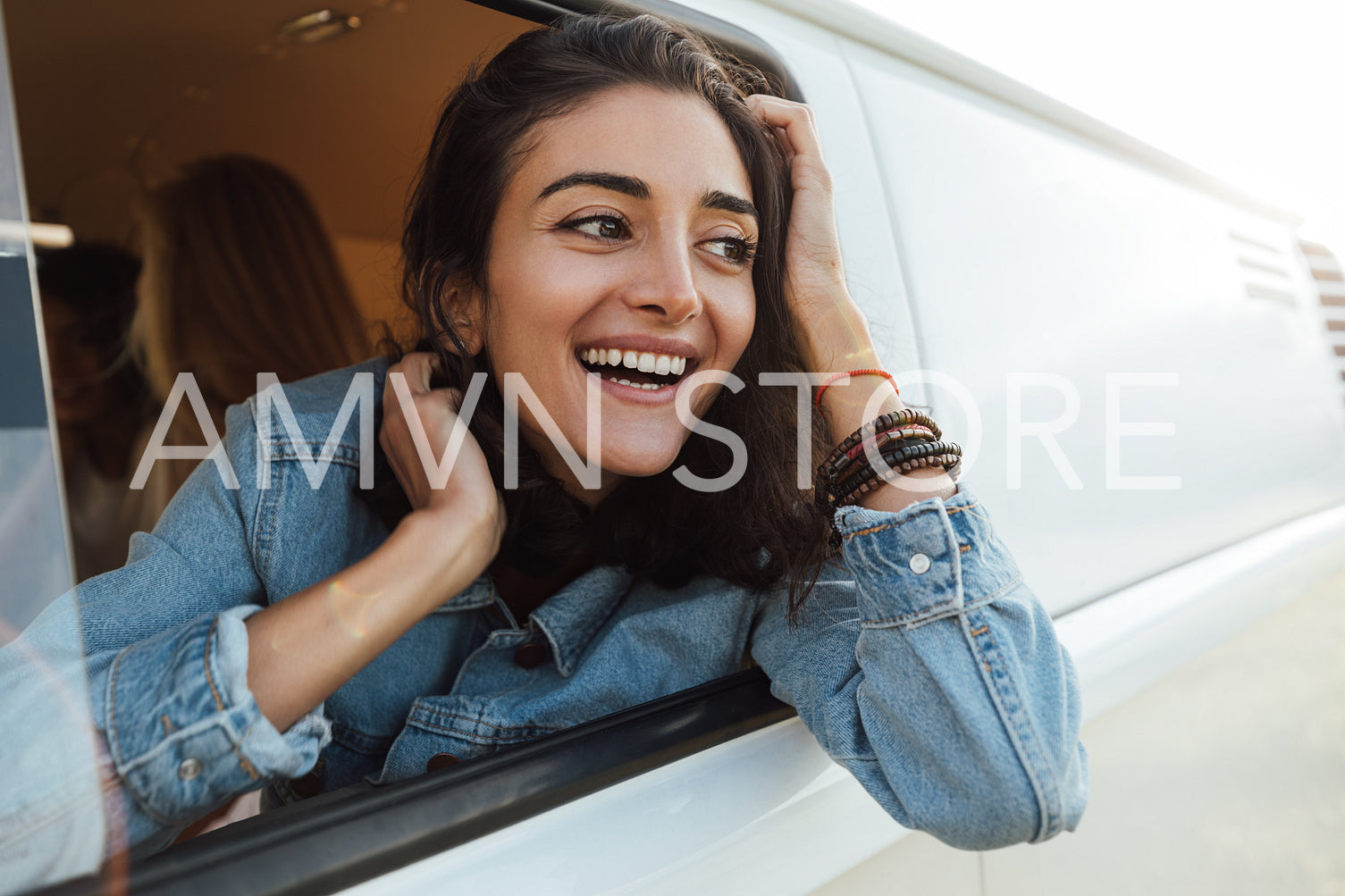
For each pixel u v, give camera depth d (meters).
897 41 1.46
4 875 0.56
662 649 1.06
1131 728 1.36
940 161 1.41
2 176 0.59
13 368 0.57
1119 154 1.91
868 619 0.94
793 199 1.15
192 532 1.00
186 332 2.32
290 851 0.63
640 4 1.11
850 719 0.93
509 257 0.99
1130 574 1.50
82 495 2.15
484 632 1.14
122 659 0.70
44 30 1.84
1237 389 1.98
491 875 0.69
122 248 2.29
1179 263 1.92
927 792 0.87
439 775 0.74
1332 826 1.86
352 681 1.05
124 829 0.65
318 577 1.05
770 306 1.14
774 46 1.25
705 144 0.99
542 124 0.97
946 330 1.30
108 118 2.15
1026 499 1.33
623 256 0.97
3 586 0.57
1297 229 2.54
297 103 2.12
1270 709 1.71
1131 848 1.35
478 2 1.08
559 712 0.98
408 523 0.90
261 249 2.34
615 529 1.15
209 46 1.92
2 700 0.58
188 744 0.67
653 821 0.80
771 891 0.85
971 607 0.91
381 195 2.34
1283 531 1.94
